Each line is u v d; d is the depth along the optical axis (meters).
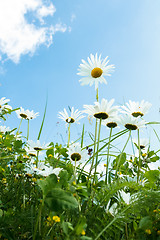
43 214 0.17
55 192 0.12
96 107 0.25
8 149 0.28
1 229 0.16
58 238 0.14
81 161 0.24
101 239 0.16
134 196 0.18
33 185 0.25
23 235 0.16
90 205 0.20
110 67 0.30
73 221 0.17
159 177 0.23
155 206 0.19
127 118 0.27
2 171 0.26
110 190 0.20
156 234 0.15
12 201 0.23
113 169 0.30
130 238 0.14
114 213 0.17
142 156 0.30
